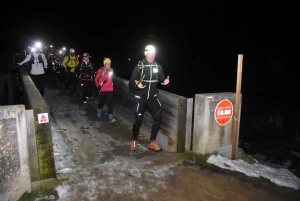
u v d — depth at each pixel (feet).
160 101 17.04
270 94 55.93
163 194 11.76
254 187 12.65
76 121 23.21
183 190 12.14
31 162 11.96
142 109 15.70
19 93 38.42
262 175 14.29
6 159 10.39
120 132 20.39
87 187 12.01
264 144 30.17
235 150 16.48
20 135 10.49
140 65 14.80
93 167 13.99
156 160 14.90
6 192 10.59
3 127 10.17
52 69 58.29
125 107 22.88
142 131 19.90
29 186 11.07
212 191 12.16
